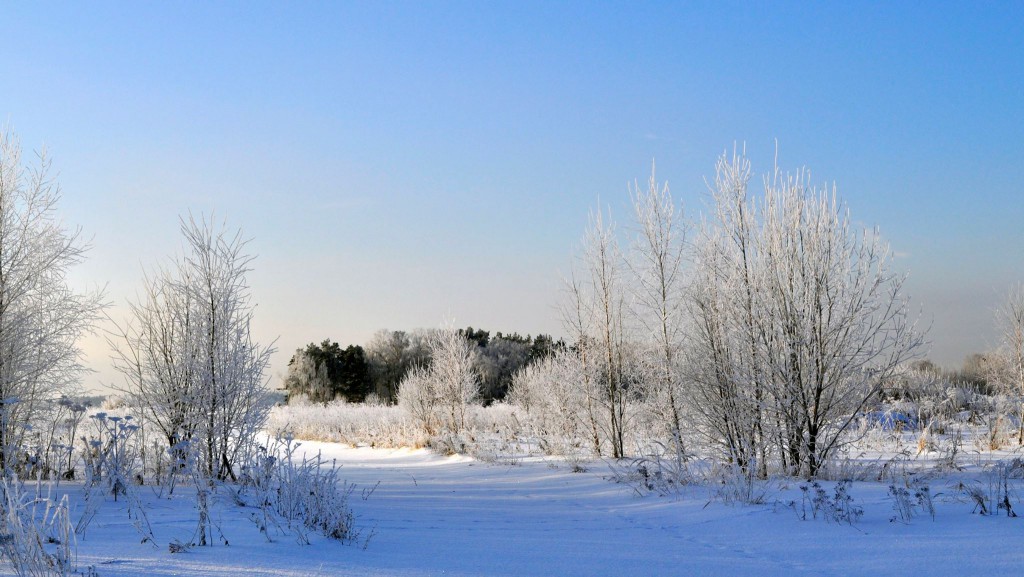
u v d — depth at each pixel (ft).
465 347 93.15
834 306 38.96
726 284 41.70
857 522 25.14
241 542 20.76
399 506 33.06
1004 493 28.63
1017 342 68.69
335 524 22.54
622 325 60.44
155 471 36.01
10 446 33.71
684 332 44.19
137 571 15.84
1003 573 17.99
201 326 40.45
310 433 102.22
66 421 37.65
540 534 25.09
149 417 40.70
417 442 76.38
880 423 59.31
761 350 39.83
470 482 46.24
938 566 18.90
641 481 38.73
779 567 19.43
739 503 29.78
